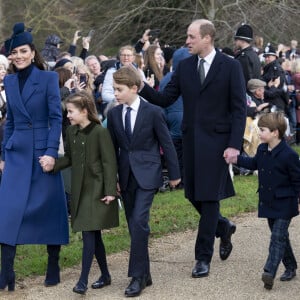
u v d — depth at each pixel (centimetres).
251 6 2995
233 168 1608
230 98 865
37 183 834
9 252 827
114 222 823
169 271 895
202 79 868
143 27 3256
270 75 1766
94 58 1499
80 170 821
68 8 3281
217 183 860
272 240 818
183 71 883
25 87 835
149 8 3128
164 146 830
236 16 2989
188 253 980
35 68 844
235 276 866
